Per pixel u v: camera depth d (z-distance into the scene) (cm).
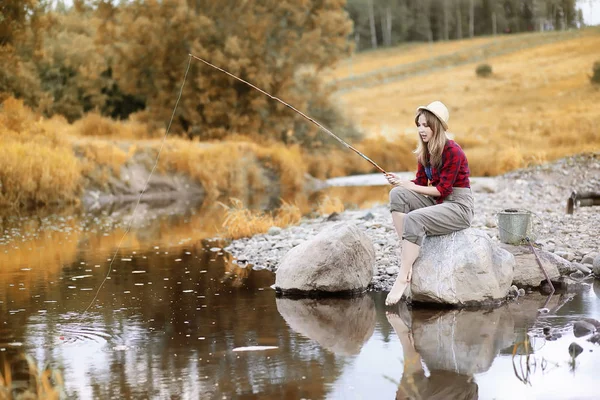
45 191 1547
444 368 457
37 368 465
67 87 2647
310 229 1044
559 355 479
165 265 848
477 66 5144
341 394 413
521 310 605
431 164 634
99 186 1692
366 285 700
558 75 4484
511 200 1348
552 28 7462
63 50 2672
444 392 414
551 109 3541
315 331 551
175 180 1841
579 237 873
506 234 711
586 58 4916
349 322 577
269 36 2477
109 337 538
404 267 632
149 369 461
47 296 681
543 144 2480
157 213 1441
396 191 645
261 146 2256
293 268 691
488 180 1636
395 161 2534
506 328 549
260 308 629
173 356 489
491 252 647
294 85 2498
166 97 2355
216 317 598
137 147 1867
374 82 5250
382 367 461
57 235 1108
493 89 4403
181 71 2355
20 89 2150
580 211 1109
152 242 1039
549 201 1341
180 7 2308
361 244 697
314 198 1720
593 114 3070
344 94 4834
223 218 1349
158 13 2330
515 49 5703
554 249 797
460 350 495
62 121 2239
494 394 410
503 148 2325
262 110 2444
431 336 531
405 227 626
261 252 906
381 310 618
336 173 2431
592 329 530
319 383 432
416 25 7925
